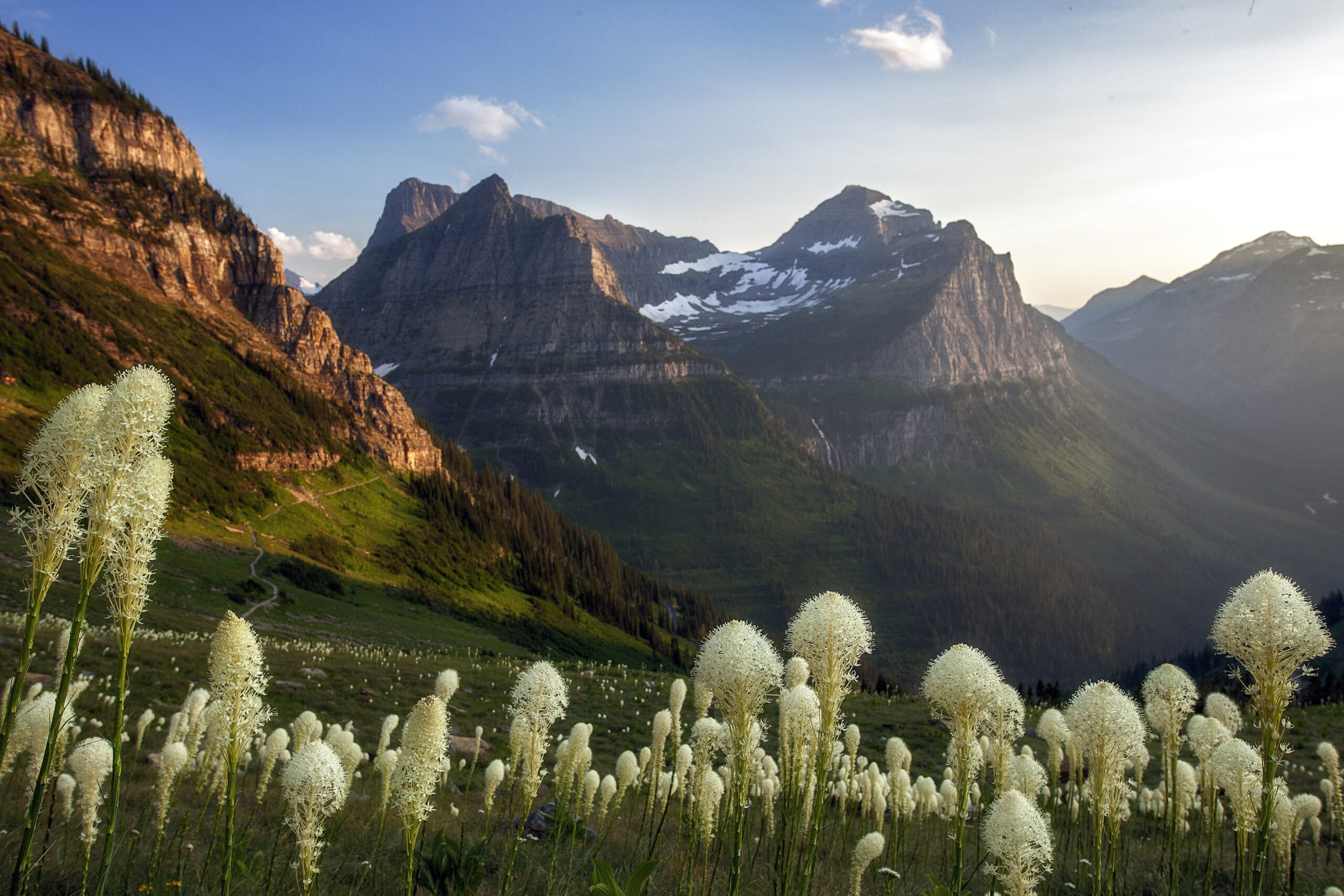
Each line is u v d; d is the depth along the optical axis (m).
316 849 6.53
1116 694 8.42
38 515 5.11
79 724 18.20
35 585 5.07
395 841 12.38
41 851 9.61
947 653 7.86
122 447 5.24
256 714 6.35
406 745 6.51
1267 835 7.32
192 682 33.22
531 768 8.18
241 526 110.06
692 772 9.52
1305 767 26.02
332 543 120.19
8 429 89.81
